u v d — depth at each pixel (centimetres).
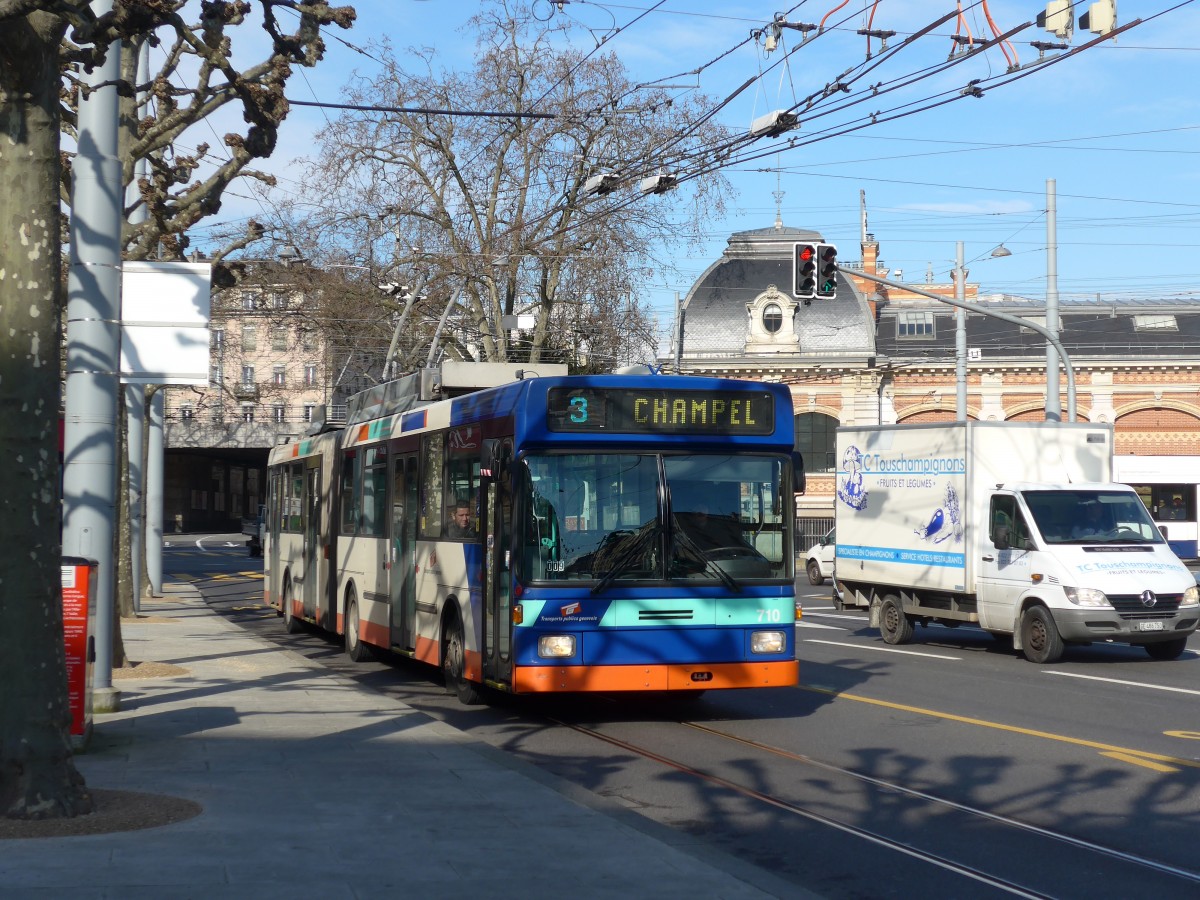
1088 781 995
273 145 1218
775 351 6175
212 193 1527
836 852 781
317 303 3650
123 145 1622
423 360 3903
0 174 780
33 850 682
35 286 777
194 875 639
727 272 6319
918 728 1264
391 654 1950
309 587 2194
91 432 1212
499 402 1291
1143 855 770
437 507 1486
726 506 1257
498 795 872
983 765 1063
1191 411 5809
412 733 1136
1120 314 6178
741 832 834
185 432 7231
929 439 2133
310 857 687
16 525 763
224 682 1512
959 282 3606
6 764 761
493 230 3659
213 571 4962
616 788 977
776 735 1227
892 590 2239
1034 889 697
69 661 1009
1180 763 1066
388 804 835
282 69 1261
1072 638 1855
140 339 1218
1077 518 1944
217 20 1096
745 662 1240
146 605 3034
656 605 1220
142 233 1527
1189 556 4506
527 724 1304
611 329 3638
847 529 2359
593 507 1225
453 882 648
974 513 2036
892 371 6081
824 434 6172
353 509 1905
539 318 3816
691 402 1256
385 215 3634
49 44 782
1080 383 5922
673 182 2186
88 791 792
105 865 653
